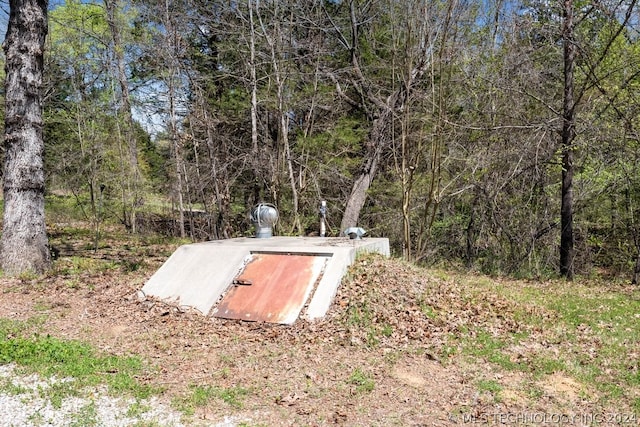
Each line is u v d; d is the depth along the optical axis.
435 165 12.23
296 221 13.77
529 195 14.16
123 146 18.09
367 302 6.70
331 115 15.66
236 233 17.55
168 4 15.60
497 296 8.61
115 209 19.09
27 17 9.49
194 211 22.48
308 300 6.75
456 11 11.97
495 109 13.16
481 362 5.41
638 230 13.12
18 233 9.48
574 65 12.79
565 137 12.39
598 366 5.39
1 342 5.38
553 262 13.77
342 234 12.36
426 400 4.42
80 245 15.15
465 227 15.43
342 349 5.68
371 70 16.08
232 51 15.27
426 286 7.84
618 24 12.49
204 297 7.10
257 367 5.12
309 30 15.45
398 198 14.88
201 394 4.39
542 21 12.95
